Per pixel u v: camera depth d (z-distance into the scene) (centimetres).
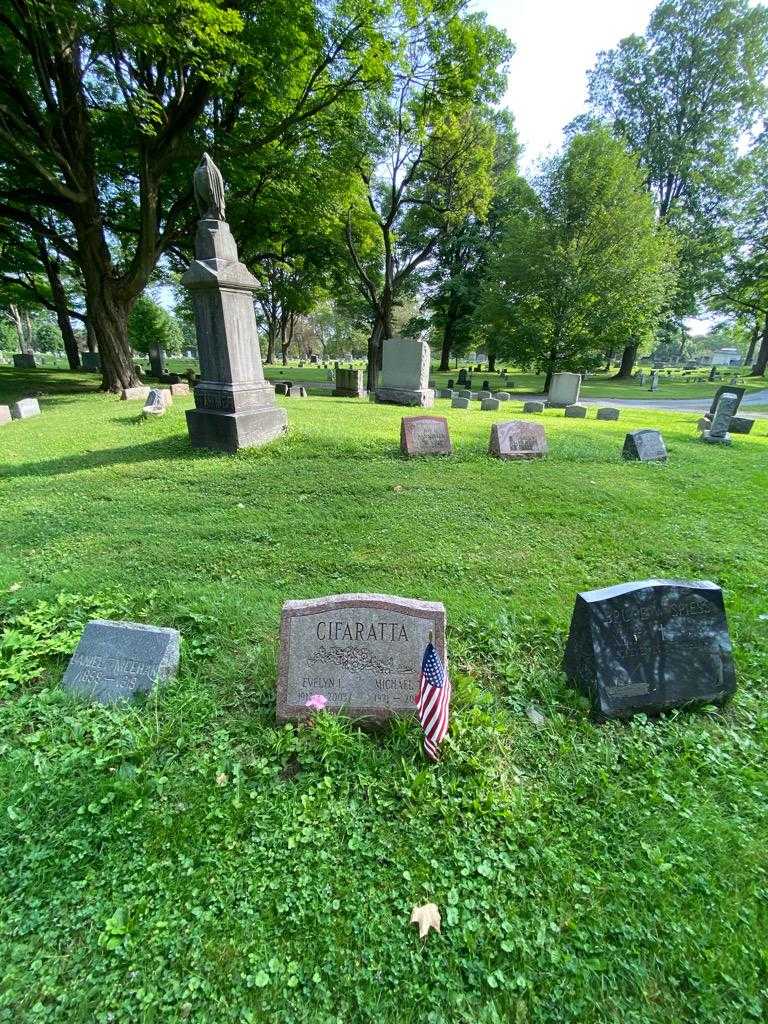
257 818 237
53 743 277
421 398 1650
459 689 317
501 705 313
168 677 317
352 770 263
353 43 1368
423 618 296
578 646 319
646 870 216
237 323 848
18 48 1245
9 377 2183
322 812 241
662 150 3350
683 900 205
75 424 1116
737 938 192
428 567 483
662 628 312
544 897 207
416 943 191
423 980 180
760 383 3559
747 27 2939
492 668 345
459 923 197
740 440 1166
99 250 1648
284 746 274
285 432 971
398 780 258
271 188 1838
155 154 1495
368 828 235
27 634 370
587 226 2602
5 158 1471
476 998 175
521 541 545
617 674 303
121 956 185
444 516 607
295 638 297
